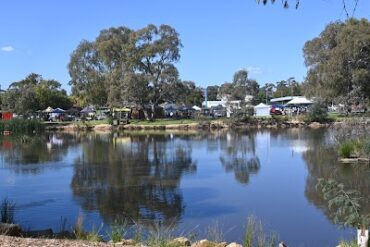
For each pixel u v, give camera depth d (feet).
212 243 36.04
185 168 98.99
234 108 288.51
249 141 165.37
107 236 44.57
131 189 74.90
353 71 200.13
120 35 325.01
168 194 70.23
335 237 45.96
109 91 299.38
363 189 65.46
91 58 327.06
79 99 401.49
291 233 47.52
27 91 331.98
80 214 57.62
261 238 39.88
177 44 296.71
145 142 172.24
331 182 34.45
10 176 90.02
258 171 92.22
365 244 30.01
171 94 296.71
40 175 91.09
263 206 60.80
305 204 61.00
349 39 199.52
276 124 264.11
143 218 55.16
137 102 296.71
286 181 79.20
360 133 117.50
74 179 85.61
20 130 239.71
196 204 62.90
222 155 122.42
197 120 286.05
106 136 214.90
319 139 161.99
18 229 40.70
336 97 219.00
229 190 72.69
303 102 329.11
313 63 243.60
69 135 226.99
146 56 293.64
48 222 53.31
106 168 100.78
